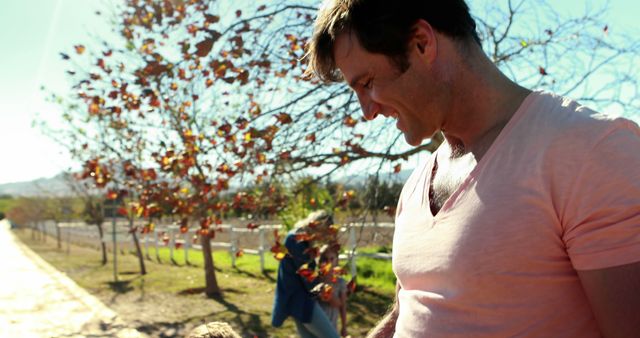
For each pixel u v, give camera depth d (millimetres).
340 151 4496
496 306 1119
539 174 1075
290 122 4004
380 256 9781
